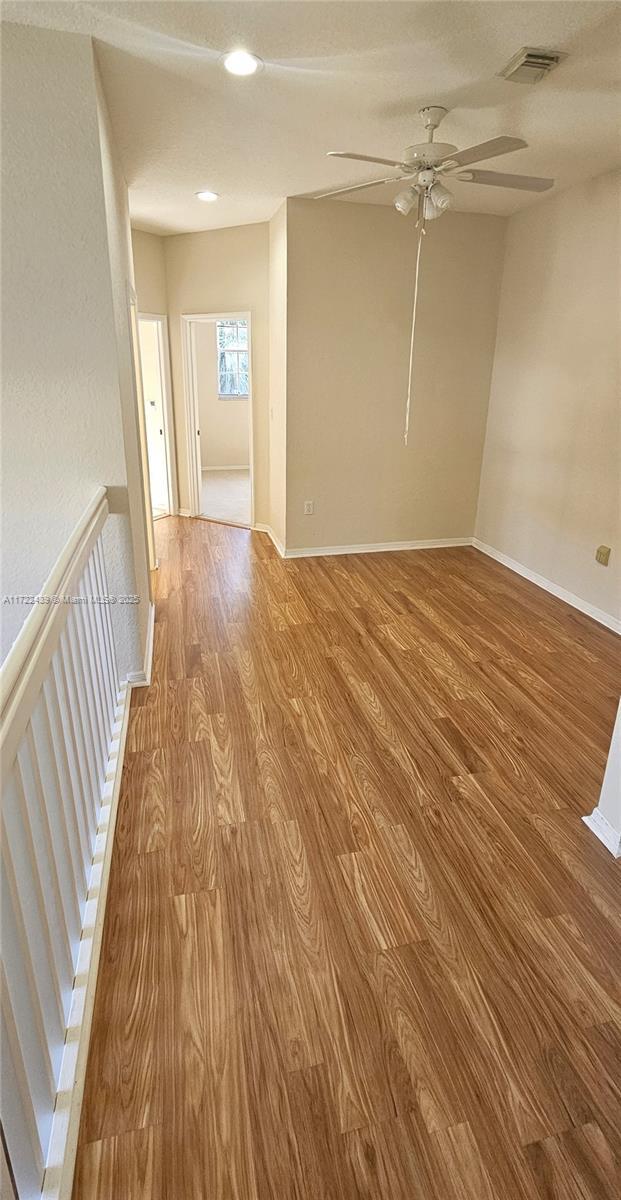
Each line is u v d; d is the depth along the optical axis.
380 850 2.08
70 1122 1.26
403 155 3.26
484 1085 1.40
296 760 2.54
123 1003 1.56
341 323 4.66
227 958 1.68
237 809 2.25
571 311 4.06
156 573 4.80
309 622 3.92
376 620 3.98
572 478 4.20
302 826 2.18
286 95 2.62
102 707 2.40
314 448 4.96
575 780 2.46
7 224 2.26
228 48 2.24
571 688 3.18
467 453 5.34
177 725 2.76
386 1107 1.35
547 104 2.70
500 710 2.95
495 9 1.98
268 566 5.00
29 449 2.54
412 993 1.60
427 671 3.32
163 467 6.61
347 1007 1.57
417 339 4.87
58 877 1.47
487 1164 1.26
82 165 2.24
